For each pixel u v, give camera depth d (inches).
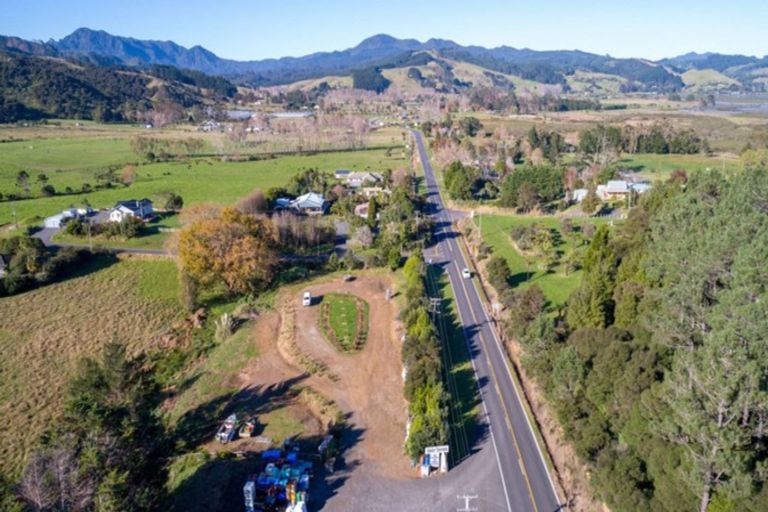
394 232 3998.5
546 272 3444.9
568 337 2290.8
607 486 1576.0
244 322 3026.6
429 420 1904.5
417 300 2856.8
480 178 6008.9
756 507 1264.8
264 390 2373.3
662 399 1528.1
